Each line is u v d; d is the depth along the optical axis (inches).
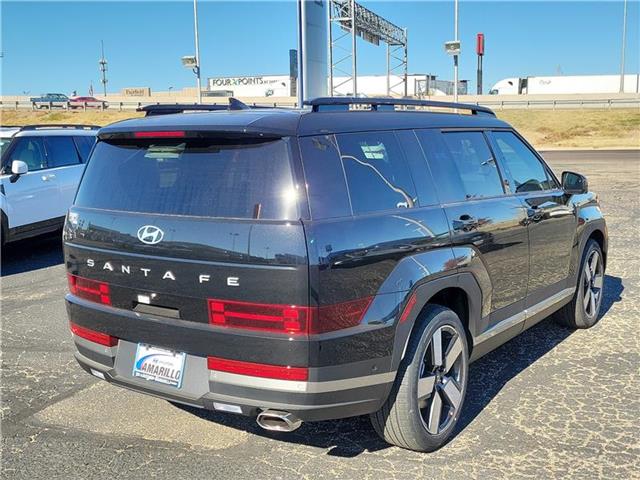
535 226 179.8
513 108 2180.1
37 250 405.1
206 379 124.2
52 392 179.0
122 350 137.4
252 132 122.3
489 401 167.6
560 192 200.8
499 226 162.1
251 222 118.3
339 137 129.9
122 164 141.5
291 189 118.3
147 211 131.7
